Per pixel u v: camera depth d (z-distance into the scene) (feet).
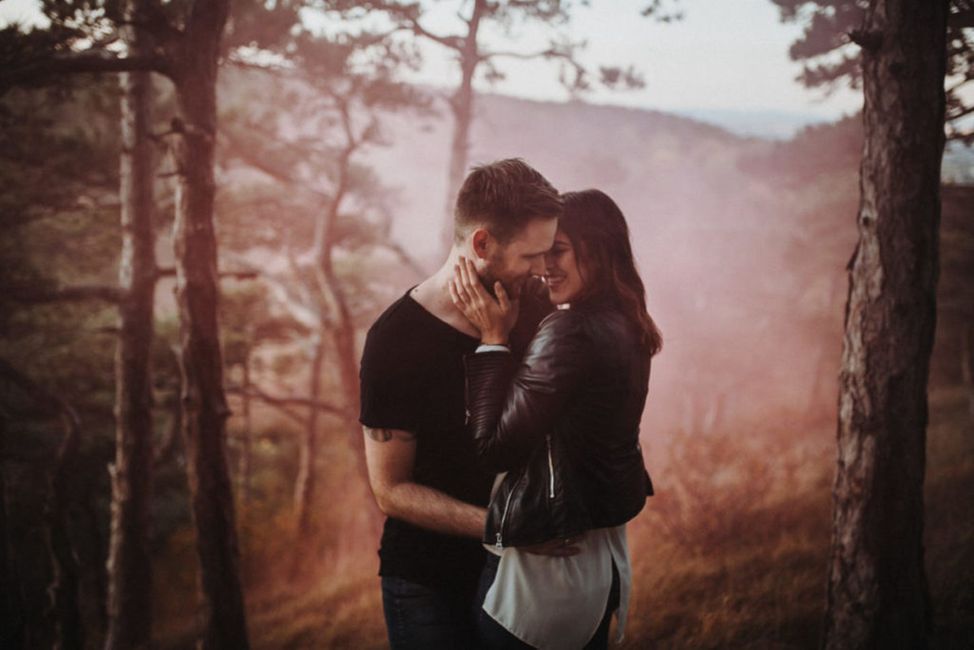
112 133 31.68
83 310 37.99
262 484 66.59
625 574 6.13
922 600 10.51
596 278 5.97
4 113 27.58
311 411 53.72
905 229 9.97
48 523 20.45
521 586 5.65
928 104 9.82
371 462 6.03
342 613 26.14
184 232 15.65
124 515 25.59
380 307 57.06
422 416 5.93
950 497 21.85
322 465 72.69
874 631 10.32
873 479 10.29
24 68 13.50
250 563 43.11
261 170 39.19
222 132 36.83
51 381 34.88
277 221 45.16
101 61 14.06
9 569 13.23
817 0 27.86
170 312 47.70
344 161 39.17
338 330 41.32
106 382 39.52
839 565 10.70
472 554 6.27
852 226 59.26
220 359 16.35
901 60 9.78
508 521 5.57
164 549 45.03
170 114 33.83
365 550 42.09
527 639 5.65
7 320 32.68
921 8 9.69
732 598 16.38
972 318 62.03
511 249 5.55
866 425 10.33
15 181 30.60
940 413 46.98
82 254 37.35
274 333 53.83
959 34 16.31
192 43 14.92
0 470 13.37
